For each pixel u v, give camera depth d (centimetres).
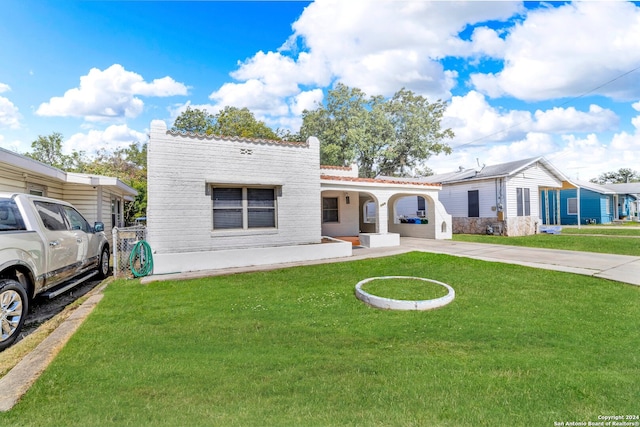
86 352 374
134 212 2534
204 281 775
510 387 295
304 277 811
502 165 2097
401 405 264
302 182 1087
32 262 471
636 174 5397
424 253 1123
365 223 1877
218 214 967
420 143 3278
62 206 650
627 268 864
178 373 323
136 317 512
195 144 923
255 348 393
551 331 446
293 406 263
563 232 2039
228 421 241
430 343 410
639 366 342
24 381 302
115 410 257
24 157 793
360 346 401
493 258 1036
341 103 3359
